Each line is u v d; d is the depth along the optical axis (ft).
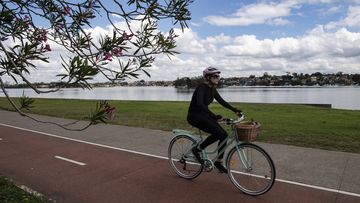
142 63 9.96
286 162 24.75
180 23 10.36
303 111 59.31
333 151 27.81
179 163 22.02
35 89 8.79
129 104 76.33
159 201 18.19
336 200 17.81
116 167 24.57
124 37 9.75
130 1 9.92
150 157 27.22
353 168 23.16
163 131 39.22
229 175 19.74
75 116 54.65
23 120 50.90
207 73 19.54
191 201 18.07
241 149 19.21
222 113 56.08
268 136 34.01
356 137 33.01
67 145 32.42
